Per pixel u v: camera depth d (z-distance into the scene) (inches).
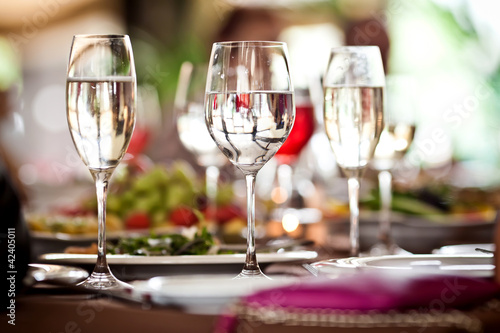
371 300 26.2
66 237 57.8
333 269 35.5
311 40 239.8
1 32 227.0
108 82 39.9
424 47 218.8
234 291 30.4
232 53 39.5
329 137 46.9
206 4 250.2
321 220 74.7
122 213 78.8
